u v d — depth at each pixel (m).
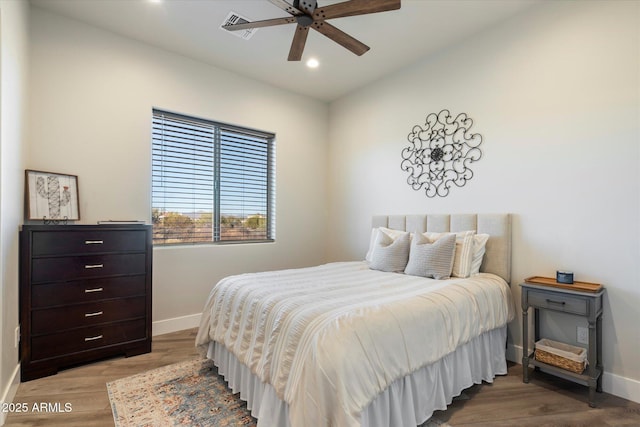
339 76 3.70
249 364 1.72
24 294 2.12
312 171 4.35
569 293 2.03
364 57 3.26
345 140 4.23
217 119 3.49
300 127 4.22
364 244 3.95
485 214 2.74
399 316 1.61
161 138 3.20
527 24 2.52
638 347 1.99
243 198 3.81
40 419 1.75
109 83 2.82
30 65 2.43
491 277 2.50
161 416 1.78
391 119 3.63
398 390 1.55
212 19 2.66
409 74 3.43
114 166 2.84
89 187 2.71
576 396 2.03
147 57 3.03
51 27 2.55
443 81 3.11
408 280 2.39
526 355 2.23
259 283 2.19
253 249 3.78
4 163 1.78
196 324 3.31
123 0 2.42
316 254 4.39
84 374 2.25
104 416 1.78
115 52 2.86
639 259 2.00
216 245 3.49
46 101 2.52
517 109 2.58
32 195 2.37
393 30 2.79
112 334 2.48
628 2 2.05
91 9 2.53
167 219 3.24
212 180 3.56
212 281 3.45
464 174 2.94
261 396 1.68
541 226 2.44
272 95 3.95
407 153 3.45
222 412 1.82
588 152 2.21
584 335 2.22
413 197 3.39
